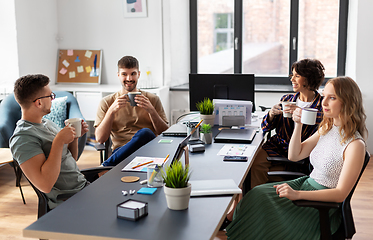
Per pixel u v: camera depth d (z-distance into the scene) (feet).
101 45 17.69
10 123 12.59
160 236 4.32
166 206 5.16
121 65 10.78
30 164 6.13
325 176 6.34
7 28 15.20
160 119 10.66
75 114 13.51
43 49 16.89
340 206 6.13
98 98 16.25
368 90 15.21
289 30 17.54
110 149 11.41
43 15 16.78
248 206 6.54
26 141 6.23
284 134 9.37
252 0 17.74
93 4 17.44
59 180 6.86
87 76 17.63
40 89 6.54
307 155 7.26
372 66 15.02
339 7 16.74
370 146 15.51
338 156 6.14
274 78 17.99
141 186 5.95
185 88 17.12
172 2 17.01
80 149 12.38
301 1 17.16
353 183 5.74
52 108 13.46
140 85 16.85
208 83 11.18
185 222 4.66
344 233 6.04
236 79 10.96
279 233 6.07
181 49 18.13
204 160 7.29
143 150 8.04
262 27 17.85
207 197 5.46
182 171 5.09
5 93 15.05
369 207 10.50
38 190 6.53
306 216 6.17
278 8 17.51
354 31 16.15
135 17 17.19
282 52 17.81
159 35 17.08
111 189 5.83
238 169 6.73
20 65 15.49
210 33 18.40
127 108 10.90
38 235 4.50
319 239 5.96
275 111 9.27
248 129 9.73
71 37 17.84
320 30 17.16
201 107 10.16
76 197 5.53
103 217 4.84
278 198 6.47
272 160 8.52
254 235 6.27
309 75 8.97
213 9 18.16
